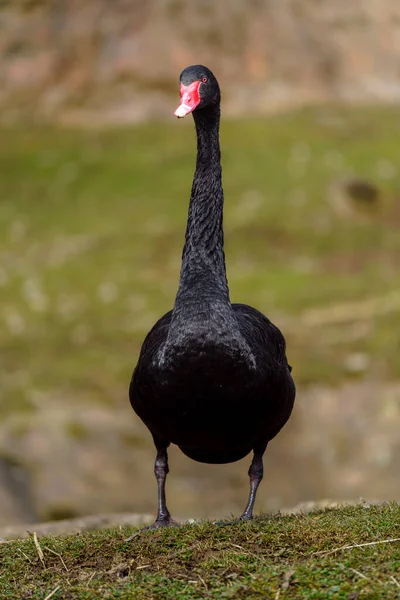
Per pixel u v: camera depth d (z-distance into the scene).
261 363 6.37
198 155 7.00
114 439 14.50
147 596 5.39
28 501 13.06
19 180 25.08
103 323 18.52
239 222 22.78
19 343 17.80
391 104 28.80
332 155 25.80
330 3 29.30
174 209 23.58
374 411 15.56
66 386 16.12
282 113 28.12
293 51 28.78
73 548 6.23
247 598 5.20
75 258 21.41
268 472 14.23
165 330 6.79
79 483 13.55
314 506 8.28
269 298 19.42
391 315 18.59
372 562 5.55
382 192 24.44
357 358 17.14
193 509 13.39
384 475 14.09
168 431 6.51
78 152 26.25
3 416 14.93
